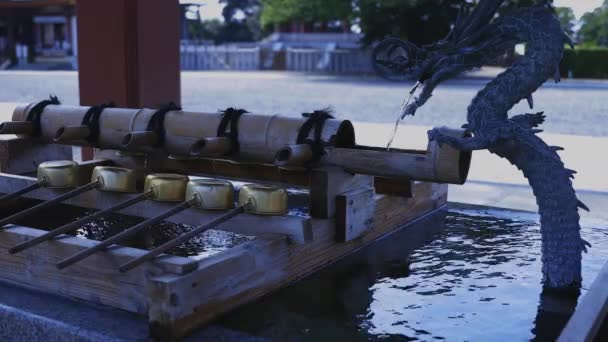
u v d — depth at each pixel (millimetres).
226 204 2256
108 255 1900
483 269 2412
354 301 2062
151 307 1710
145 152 2971
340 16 30359
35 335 1848
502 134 2059
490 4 2141
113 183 2480
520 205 3660
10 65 37031
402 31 27938
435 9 27000
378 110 13344
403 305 2041
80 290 1974
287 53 35688
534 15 2131
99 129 2855
